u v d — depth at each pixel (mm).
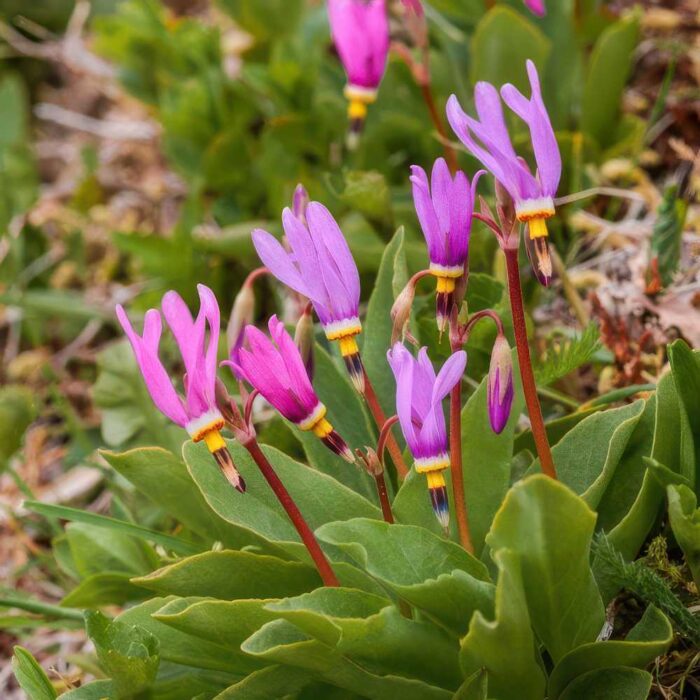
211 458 342
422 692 326
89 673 400
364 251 422
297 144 480
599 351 396
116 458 354
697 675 349
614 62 443
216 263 473
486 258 417
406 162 465
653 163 467
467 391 390
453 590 315
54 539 406
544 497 306
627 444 347
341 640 315
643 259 424
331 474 362
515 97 312
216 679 353
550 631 325
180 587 339
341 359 379
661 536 350
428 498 339
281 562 339
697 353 330
